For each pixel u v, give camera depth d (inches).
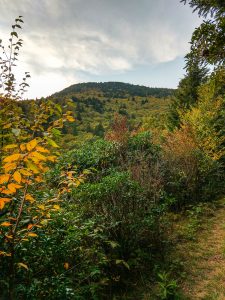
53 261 142.9
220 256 235.9
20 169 80.1
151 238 234.7
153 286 194.4
